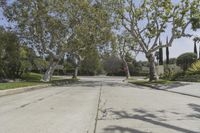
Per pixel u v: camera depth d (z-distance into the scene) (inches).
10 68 1891.0
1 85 1069.1
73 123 418.3
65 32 1705.2
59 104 637.9
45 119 448.5
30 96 840.9
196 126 396.8
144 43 1734.7
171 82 1444.4
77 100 727.1
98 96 847.1
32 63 1982.0
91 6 1728.6
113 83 1835.6
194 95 870.4
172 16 1600.6
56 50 1788.9
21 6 1644.9
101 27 1775.3
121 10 1690.5
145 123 418.3
